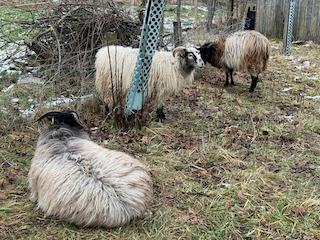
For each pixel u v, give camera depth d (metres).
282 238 1.97
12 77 4.32
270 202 2.29
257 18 8.10
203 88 4.61
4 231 1.88
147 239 1.89
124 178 1.87
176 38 5.39
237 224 2.08
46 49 4.23
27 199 2.17
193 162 2.80
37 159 2.02
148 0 2.91
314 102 4.20
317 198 2.35
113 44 4.41
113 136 3.16
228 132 3.35
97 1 4.38
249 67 4.42
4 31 5.71
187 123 3.56
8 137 3.00
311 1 7.06
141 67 3.11
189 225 2.04
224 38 4.69
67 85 4.04
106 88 3.38
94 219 1.82
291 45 7.14
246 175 2.60
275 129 3.39
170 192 2.37
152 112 3.73
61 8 4.31
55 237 1.85
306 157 2.91
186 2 9.75
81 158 1.91
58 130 2.10
